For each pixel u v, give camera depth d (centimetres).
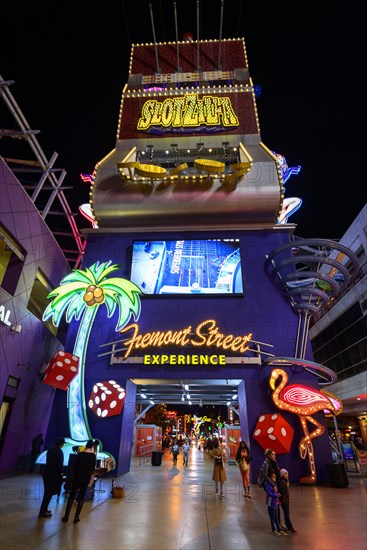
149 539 763
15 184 1920
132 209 2184
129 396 1922
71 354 1878
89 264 2144
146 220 2200
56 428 1780
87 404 1825
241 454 1328
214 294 2022
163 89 2656
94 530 819
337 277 3122
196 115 2508
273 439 1652
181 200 2170
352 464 2512
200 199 2166
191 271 2091
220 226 2195
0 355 1786
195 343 1869
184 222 2203
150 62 2861
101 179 2256
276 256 2092
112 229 2222
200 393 2444
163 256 2139
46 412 2395
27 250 2062
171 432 6644
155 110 2553
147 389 2316
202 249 2150
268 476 854
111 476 1700
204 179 2189
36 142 2389
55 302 1969
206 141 2406
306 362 1741
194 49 2900
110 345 1931
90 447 959
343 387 3753
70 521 892
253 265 2095
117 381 1859
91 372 1884
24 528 816
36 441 1853
